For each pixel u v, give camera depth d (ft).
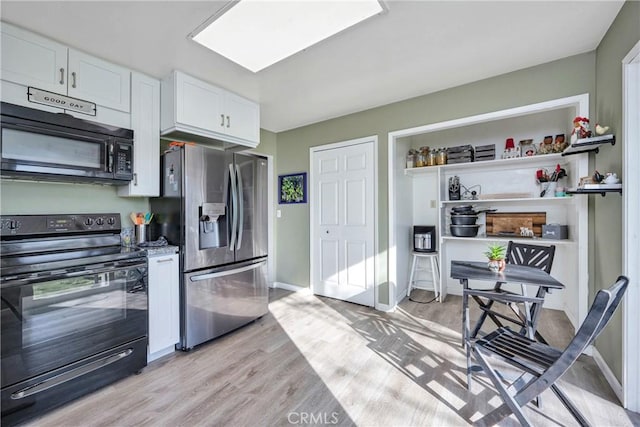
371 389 5.90
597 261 6.75
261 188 9.70
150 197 8.50
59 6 5.13
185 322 7.50
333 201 11.68
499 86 8.02
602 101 6.41
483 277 6.07
